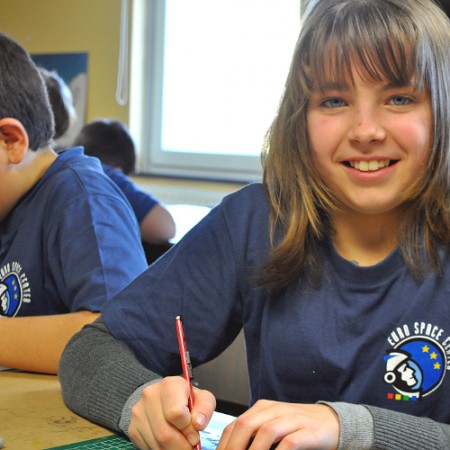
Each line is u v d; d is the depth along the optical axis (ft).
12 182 4.52
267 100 16.21
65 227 4.37
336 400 3.38
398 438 2.77
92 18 17.83
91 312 4.03
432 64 3.13
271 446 2.64
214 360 4.69
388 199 3.21
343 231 3.49
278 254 3.50
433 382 3.26
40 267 4.51
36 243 4.52
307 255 3.49
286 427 2.64
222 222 3.81
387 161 3.18
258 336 3.70
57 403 3.44
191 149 17.43
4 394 3.57
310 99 3.34
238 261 3.71
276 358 3.50
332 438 2.69
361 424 2.76
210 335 3.74
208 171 17.13
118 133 10.16
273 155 3.60
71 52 18.12
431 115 3.18
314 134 3.32
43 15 18.52
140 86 17.79
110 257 4.24
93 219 4.37
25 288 4.51
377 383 3.31
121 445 2.92
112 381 3.24
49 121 4.62
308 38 3.34
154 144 17.92
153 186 17.30
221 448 2.71
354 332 3.37
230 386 4.60
